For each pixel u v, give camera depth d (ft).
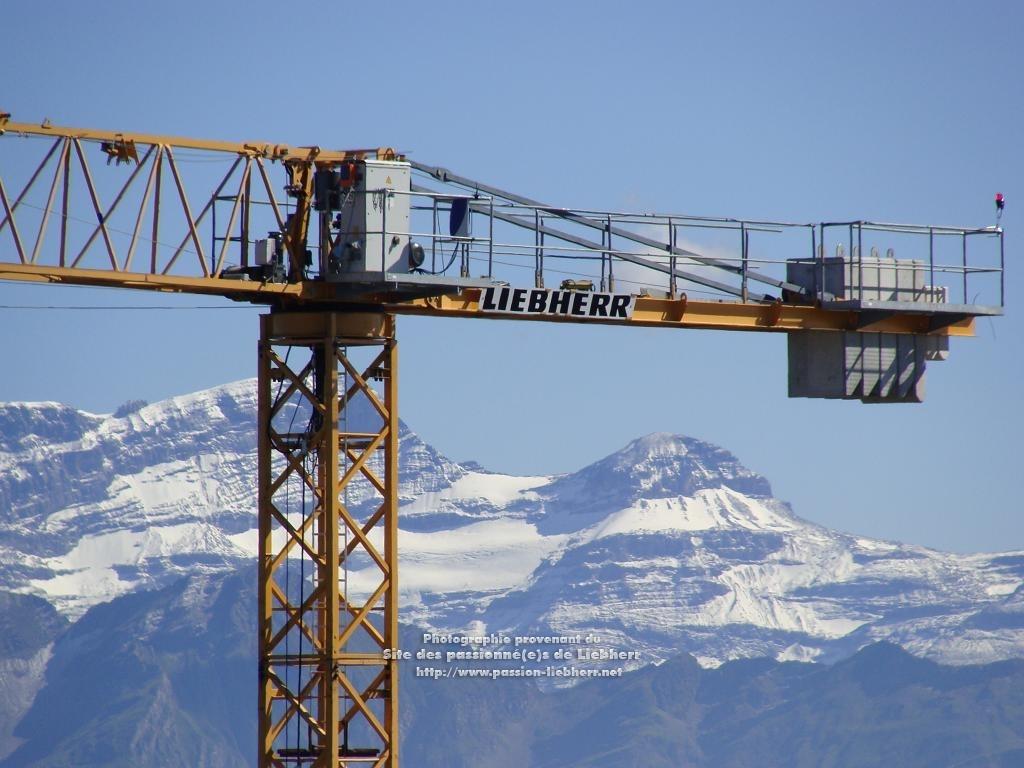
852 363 618.03
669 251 583.17
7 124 484.74
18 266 484.33
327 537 523.70
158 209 502.79
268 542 534.78
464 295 543.80
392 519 534.78
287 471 534.78
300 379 534.78
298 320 530.27
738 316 597.52
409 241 523.70
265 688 531.09
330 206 522.06
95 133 494.18
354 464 533.14
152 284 501.97
